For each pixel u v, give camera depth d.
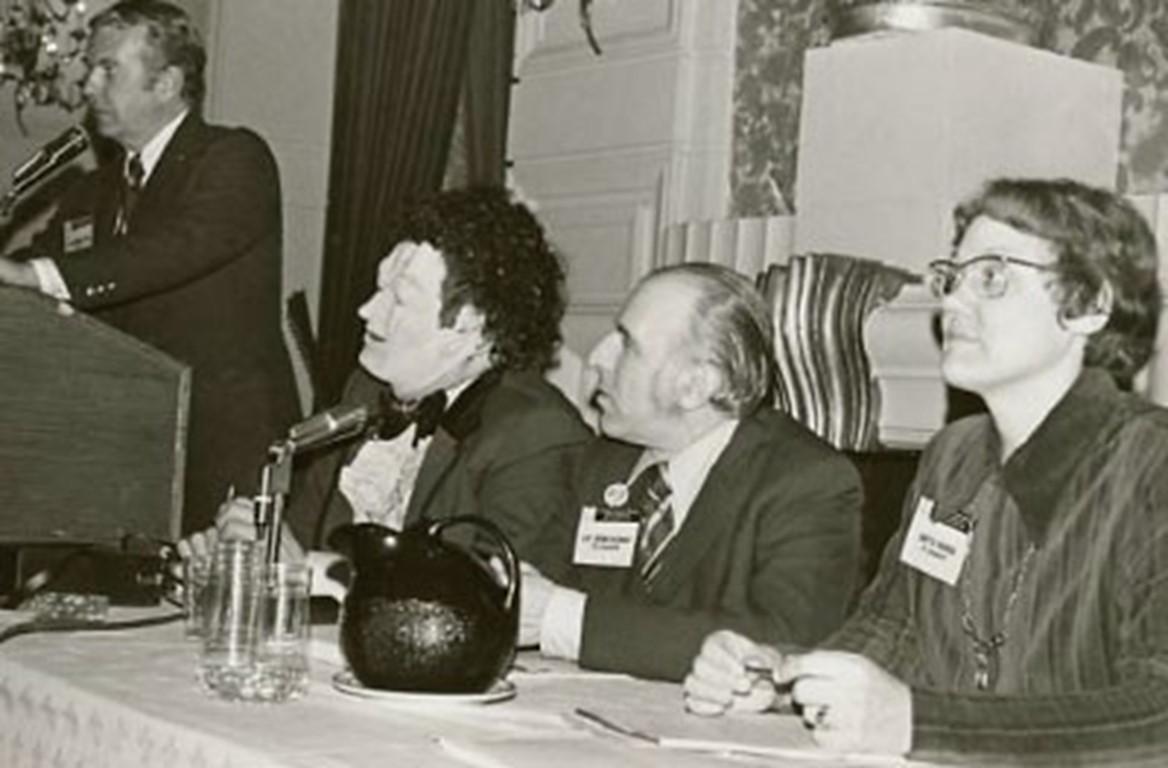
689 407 2.91
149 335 4.55
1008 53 4.57
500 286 3.22
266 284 4.62
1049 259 2.30
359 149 6.75
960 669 2.39
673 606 2.81
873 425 4.32
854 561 2.88
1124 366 2.37
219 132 4.58
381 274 3.29
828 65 4.81
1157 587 2.14
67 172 6.64
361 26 6.79
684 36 5.89
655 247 5.91
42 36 6.74
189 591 2.78
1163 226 4.29
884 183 4.64
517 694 2.46
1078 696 2.08
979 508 2.43
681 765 1.98
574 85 6.25
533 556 3.11
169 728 2.07
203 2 7.08
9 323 3.22
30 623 2.80
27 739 2.38
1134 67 4.80
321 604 3.06
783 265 4.43
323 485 3.46
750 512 2.88
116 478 3.33
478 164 6.38
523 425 3.20
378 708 2.28
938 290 2.41
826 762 2.05
